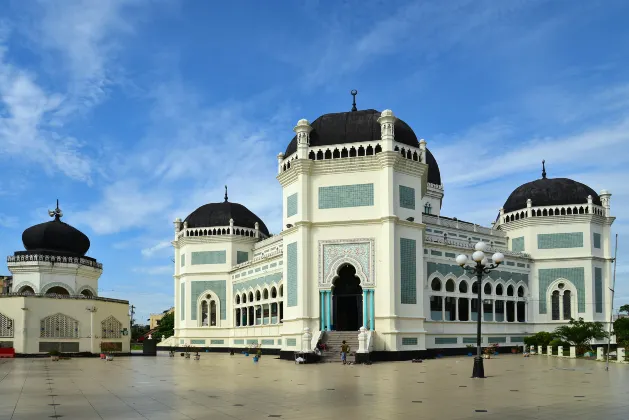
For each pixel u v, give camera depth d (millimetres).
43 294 50156
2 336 48969
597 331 43562
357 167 39750
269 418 13945
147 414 14773
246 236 62781
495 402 16453
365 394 18562
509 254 51625
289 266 41531
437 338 44344
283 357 41375
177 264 64875
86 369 32844
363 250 39000
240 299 58906
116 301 55844
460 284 47438
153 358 47531
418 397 17703
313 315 39250
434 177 59469
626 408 15195
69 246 59781
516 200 55875
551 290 52719
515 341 50531
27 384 23250
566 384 21484
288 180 42125
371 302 38344
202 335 61156
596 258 52469
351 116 41750
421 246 40625
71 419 14047
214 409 15508
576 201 53156
